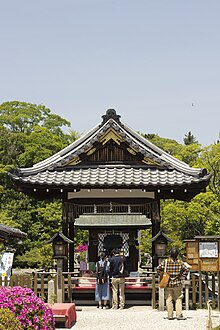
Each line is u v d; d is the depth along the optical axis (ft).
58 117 193.47
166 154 66.49
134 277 60.49
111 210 64.75
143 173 63.36
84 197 64.75
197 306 55.31
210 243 54.24
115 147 64.95
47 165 65.05
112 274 56.70
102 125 68.03
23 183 61.21
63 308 44.42
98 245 76.18
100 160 64.90
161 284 47.60
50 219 136.36
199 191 63.98
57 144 157.17
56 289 55.72
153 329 42.65
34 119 189.88
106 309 56.70
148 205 64.80
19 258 131.54
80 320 48.08
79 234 111.96
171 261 47.91
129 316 50.29
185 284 54.60
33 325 33.81
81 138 67.87
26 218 139.64
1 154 156.46
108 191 64.54
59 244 56.70
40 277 61.00
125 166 64.54
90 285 61.31
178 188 61.31
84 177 62.44
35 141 156.46
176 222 86.38
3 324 30.73
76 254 107.76
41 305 34.86
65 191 64.28
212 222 81.35
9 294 34.35
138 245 81.82
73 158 64.34
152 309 55.98
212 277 54.85
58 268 56.13
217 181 93.56
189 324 44.78
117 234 76.13
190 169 63.67
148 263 86.53
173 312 50.55
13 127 185.98
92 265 71.36
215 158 92.12
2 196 144.36
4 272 65.26
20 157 152.15
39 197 68.54
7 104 195.83
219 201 91.35
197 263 54.34
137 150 64.23
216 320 46.14
